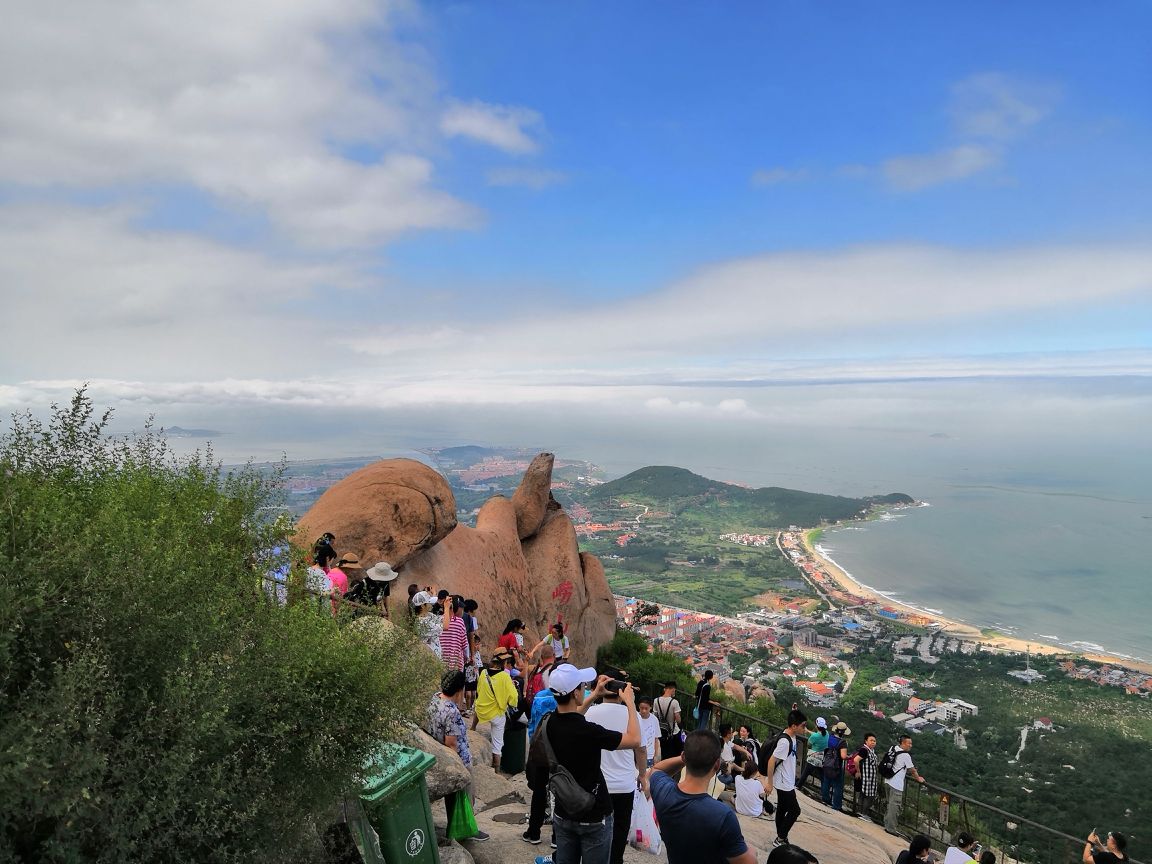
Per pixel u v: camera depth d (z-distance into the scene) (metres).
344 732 4.52
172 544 4.38
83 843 3.28
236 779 3.73
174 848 3.51
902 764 12.81
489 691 9.17
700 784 3.96
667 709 11.84
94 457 5.03
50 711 3.12
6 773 2.88
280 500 6.59
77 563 3.68
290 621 4.80
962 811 12.16
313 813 4.39
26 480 4.19
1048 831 11.12
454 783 6.46
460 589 17.72
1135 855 23.75
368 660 4.76
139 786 3.47
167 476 6.05
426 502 15.70
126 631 3.74
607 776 5.92
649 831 7.39
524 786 8.79
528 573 21.70
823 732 14.23
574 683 5.02
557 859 5.11
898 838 12.54
